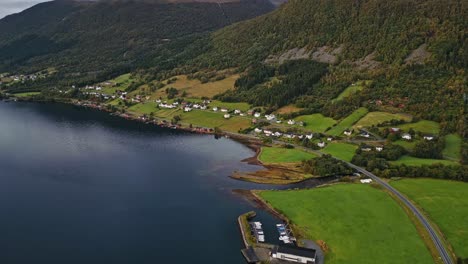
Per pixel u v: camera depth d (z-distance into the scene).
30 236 174.75
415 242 165.12
